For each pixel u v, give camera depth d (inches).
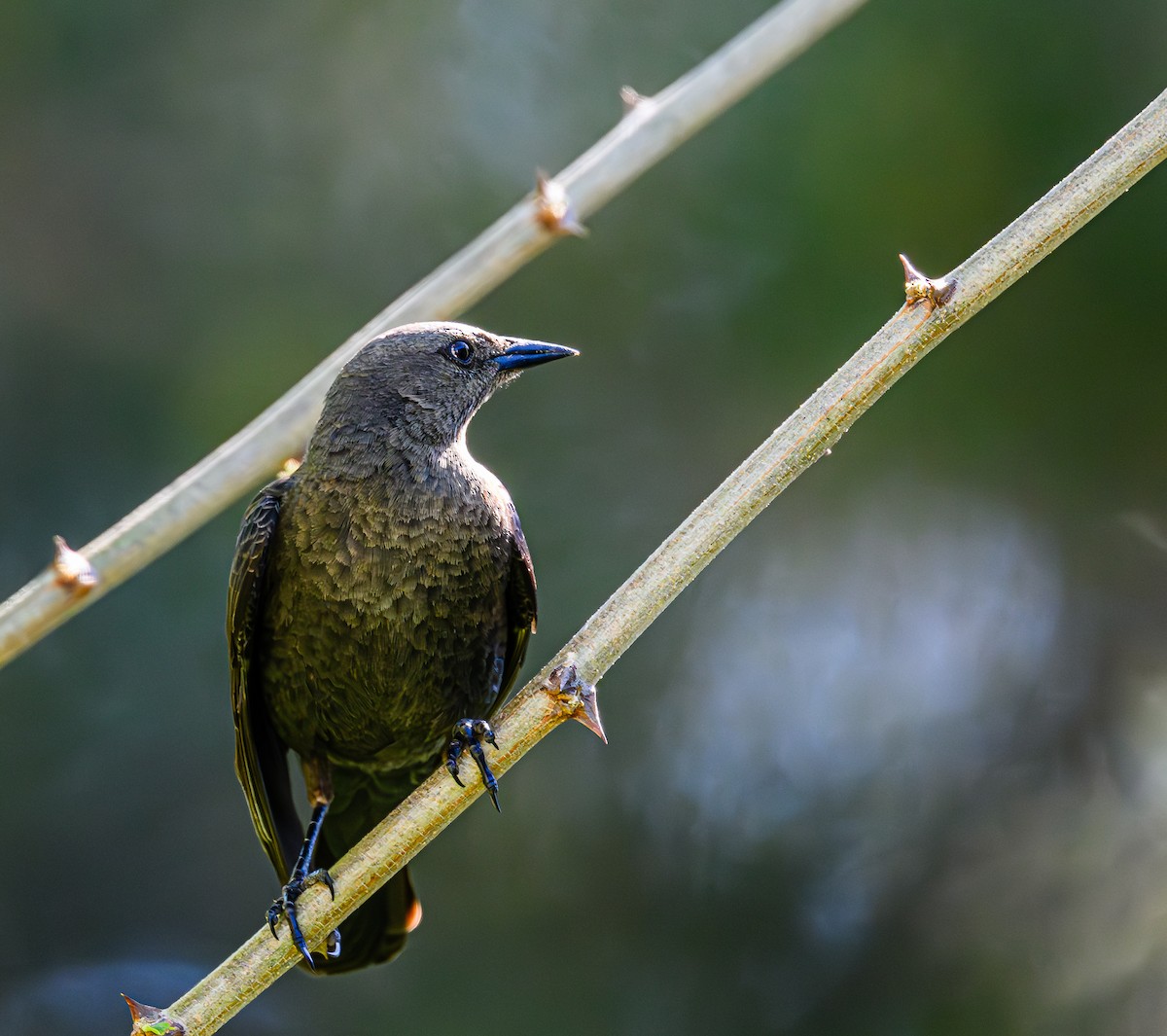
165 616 495.8
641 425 492.4
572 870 473.7
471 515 327.3
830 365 467.2
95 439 498.9
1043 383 463.8
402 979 463.2
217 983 263.0
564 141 524.1
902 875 466.0
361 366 336.5
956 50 457.7
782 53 315.0
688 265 490.0
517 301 502.0
